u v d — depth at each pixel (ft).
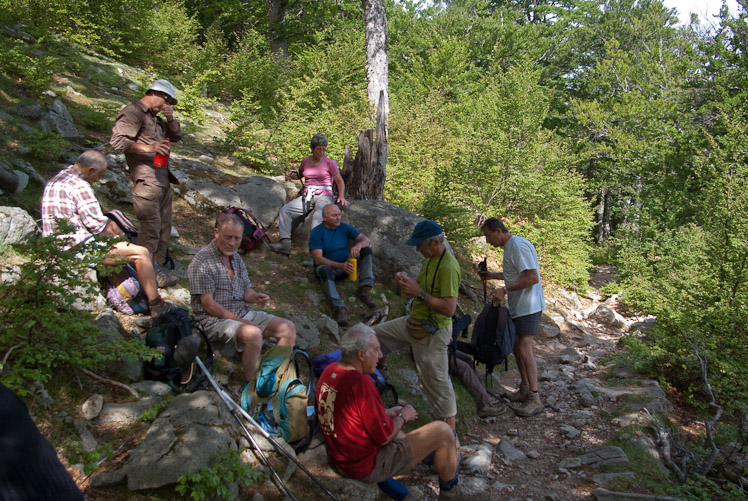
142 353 10.85
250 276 18.95
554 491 13.30
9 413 3.59
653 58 90.07
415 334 13.80
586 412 17.60
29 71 22.74
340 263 19.02
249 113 30.66
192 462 9.40
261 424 11.60
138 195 15.26
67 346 10.87
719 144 56.59
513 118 40.83
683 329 21.95
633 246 45.85
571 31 109.81
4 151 18.13
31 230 13.93
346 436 10.36
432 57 70.69
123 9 38.01
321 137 21.70
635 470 14.20
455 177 34.37
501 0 125.29
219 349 13.69
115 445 9.92
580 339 27.07
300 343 15.60
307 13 63.87
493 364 16.89
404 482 12.98
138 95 30.27
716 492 14.60
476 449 14.74
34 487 3.42
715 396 19.71
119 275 13.70
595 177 89.04
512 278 17.22
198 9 66.33
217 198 21.91
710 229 32.42
